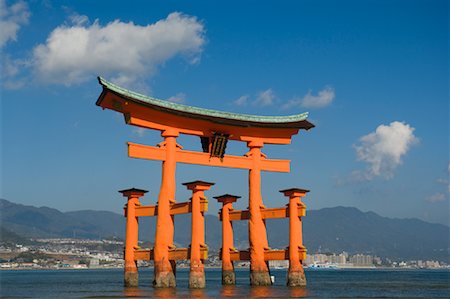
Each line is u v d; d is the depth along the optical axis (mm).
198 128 54438
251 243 56156
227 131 55969
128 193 55312
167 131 52406
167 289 50719
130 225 55062
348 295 53719
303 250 54438
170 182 51906
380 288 72812
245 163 56844
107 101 49781
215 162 55062
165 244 51250
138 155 50344
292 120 58875
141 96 49719
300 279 54438
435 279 126938
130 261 55031
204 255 50562
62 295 56156
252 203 56531
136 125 50656
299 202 54562
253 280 55438
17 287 84875
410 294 58625
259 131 57844
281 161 58688
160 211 51562
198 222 50250
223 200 59312
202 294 46750
